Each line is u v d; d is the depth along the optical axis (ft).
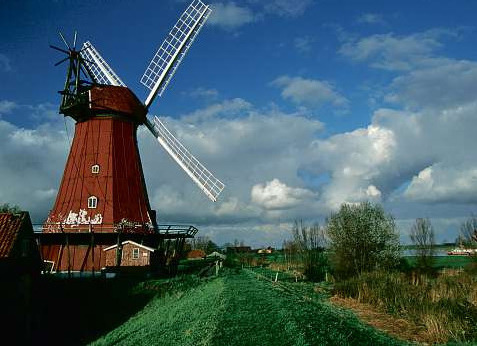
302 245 195.21
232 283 110.52
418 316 88.07
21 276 100.73
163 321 80.23
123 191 139.95
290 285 143.64
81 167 141.18
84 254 136.46
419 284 123.24
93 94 144.56
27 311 101.19
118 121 146.20
